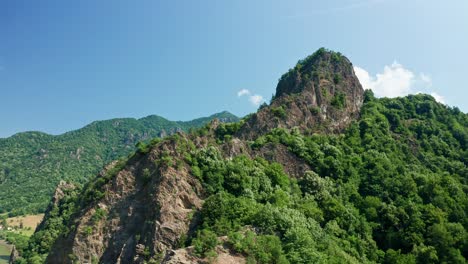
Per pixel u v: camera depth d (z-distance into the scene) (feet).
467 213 289.74
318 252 183.73
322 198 267.39
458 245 251.39
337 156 327.47
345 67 476.54
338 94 436.35
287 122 373.81
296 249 179.42
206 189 233.55
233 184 239.71
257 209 209.97
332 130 391.04
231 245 174.09
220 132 385.50
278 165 291.79
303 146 328.08
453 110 515.50
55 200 533.96
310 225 212.23
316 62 475.72
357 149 360.69
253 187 245.04
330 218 251.19
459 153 415.85
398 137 412.16
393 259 234.38
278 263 166.91
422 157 391.65
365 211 277.03
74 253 221.25
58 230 444.14
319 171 309.22
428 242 250.98
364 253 234.38
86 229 229.04
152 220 213.46
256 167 268.62
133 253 207.21
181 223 207.62
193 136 313.12
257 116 380.17
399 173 334.44
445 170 375.45
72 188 551.18
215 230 190.19
